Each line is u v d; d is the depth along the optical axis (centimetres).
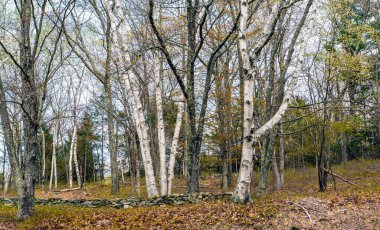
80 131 3675
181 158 2920
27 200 954
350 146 2870
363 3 2153
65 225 863
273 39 1603
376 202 973
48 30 1798
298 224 788
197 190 1145
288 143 2477
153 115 2244
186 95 1148
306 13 1305
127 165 3691
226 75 1738
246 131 917
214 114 1845
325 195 1153
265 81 1909
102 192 2098
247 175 930
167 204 1062
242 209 875
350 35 1482
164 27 1370
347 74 1480
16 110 1903
